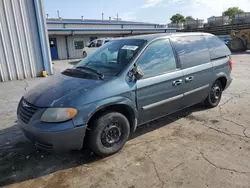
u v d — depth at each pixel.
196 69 3.91
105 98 2.72
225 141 3.25
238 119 4.06
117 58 3.36
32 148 3.24
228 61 4.74
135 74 3.04
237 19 28.03
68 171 2.67
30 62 8.95
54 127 2.45
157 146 3.18
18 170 2.72
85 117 2.58
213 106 4.70
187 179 2.43
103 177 2.53
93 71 3.23
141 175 2.53
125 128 3.03
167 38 3.62
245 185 2.30
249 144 3.14
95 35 22.31
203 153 2.94
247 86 6.57
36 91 2.99
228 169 2.57
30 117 2.64
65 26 21.78
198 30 29.95
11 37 8.33
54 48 20.09
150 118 3.38
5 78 8.44
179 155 2.91
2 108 5.11
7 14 8.10
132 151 3.06
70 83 2.95
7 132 3.80
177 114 4.41
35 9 8.63
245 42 17.25
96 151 2.82
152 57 3.32
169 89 3.47
